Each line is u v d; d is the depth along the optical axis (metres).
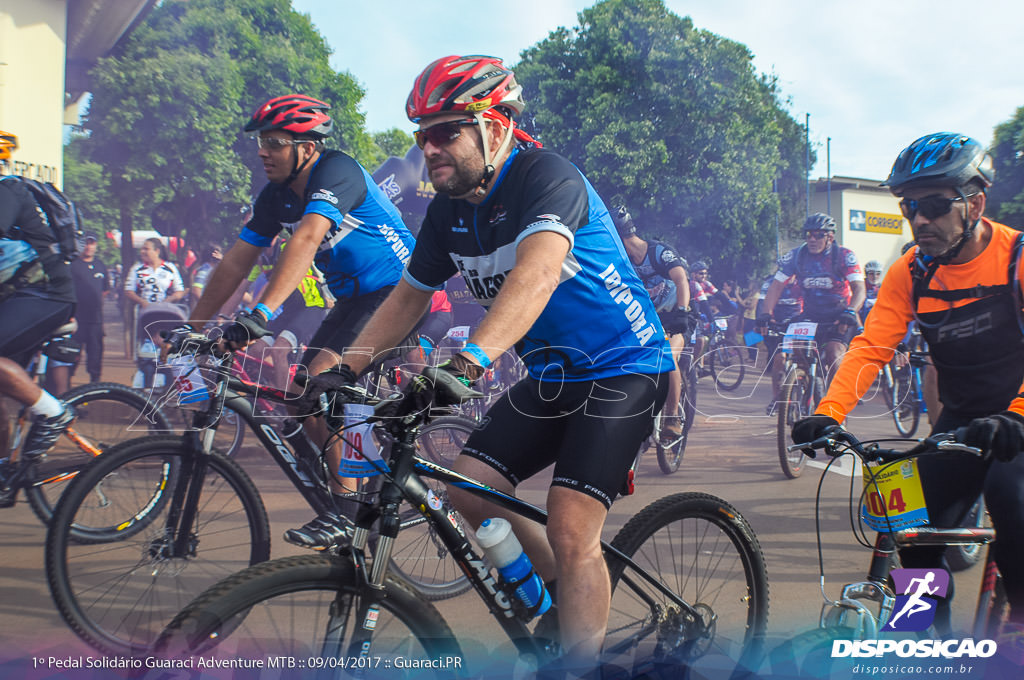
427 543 2.49
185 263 8.16
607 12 21.56
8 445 2.92
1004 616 1.88
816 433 1.88
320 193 2.72
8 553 2.95
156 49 12.95
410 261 2.00
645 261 4.40
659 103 21.38
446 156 1.73
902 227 34.50
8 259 2.99
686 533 2.11
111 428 2.90
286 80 15.09
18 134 8.37
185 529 2.40
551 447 1.93
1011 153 12.53
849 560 3.11
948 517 2.03
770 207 23.11
